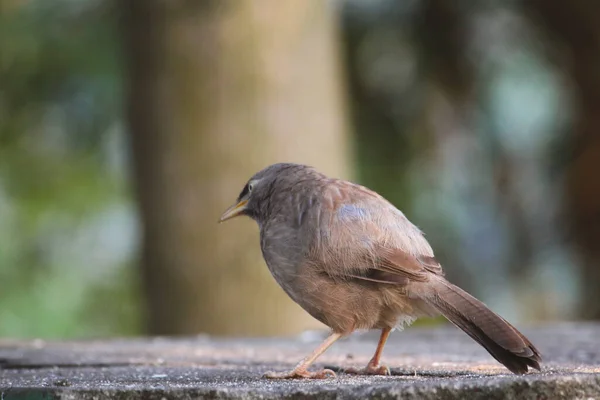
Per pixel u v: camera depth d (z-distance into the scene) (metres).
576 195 19.48
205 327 14.43
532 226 20.00
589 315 19.45
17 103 17.80
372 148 19.36
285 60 14.70
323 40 15.20
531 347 5.55
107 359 7.72
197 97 14.58
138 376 6.10
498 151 20.09
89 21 17.38
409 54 19.53
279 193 7.01
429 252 6.56
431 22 19.38
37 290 17.55
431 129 19.73
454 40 19.50
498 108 20.17
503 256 19.89
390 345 9.12
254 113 14.55
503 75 20.12
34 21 17.34
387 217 6.54
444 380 4.82
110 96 17.70
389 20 19.11
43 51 17.42
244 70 14.55
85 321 17.83
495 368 6.31
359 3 18.95
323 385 4.85
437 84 19.73
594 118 19.25
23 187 17.78
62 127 17.91
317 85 15.01
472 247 19.78
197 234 14.52
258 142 14.55
